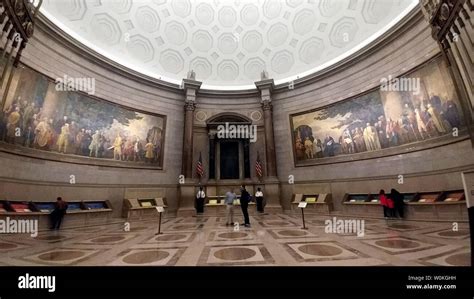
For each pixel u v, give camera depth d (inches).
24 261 144.5
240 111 618.2
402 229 246.7
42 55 363.9
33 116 343.3
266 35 613.9
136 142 505.0
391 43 411.5
